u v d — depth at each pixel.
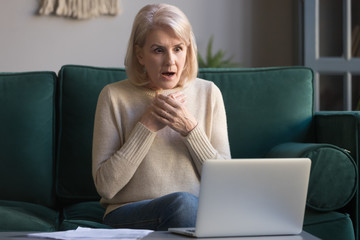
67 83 2.55
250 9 4.98
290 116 2.57
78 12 4.69
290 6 5.00
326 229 2.11
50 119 2.54
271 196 1.35
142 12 1.96
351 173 2.16
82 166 2.50
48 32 4.72
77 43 4.76
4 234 1.38
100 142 1.96
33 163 2.48
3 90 2.53
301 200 1.37
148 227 1.71
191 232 1.34
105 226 1.85
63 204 2.56
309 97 2.62
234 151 2.53
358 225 2.18
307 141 2.59
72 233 1.35
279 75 2.63
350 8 4.20
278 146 2.44
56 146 2.57
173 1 4.89
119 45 4.80
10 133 2.48
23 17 4.69
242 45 4.99
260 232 1.37
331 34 4.26
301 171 1.35
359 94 4.25
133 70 2.02
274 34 5.01
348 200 2.17
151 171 1.92
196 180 1.95
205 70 2.63
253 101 2.57
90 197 2.52
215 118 2.06
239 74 2.63
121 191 1.95
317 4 4.26
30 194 2.48
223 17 4.96
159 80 1.92
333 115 2.42
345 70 4.23
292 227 1.39
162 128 1.95
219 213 1.32
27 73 2.59
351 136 2.27
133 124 1.99
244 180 1.32
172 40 1.90
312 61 4.29
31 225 1.97
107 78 2.57
